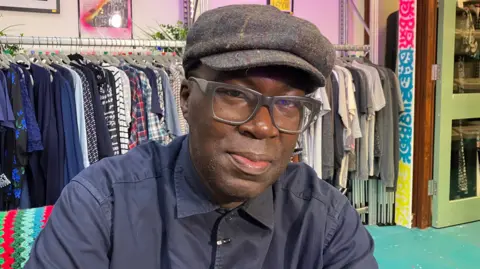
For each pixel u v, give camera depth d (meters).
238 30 0.55
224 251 0.69
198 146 0.59
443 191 2.93
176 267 0.67
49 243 0.62
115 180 0.71
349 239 0.78
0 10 2.46
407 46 2.82
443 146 2.89
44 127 1.88
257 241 0.71
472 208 3.06
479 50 2.97
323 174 2.51
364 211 2.97
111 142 2.00
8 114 1.79
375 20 3.03
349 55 3.17
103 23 2.71
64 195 0.68
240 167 0.57
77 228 0.64
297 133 0.60
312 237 0.76
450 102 2.88
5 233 0.86
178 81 2.21
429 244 2.65
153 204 0.70
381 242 2.68
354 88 2.60
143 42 2.32
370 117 2.62
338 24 3.41
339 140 2.54
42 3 2.54
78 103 1.93
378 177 2.83
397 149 2.76
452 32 2.83
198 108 0.58
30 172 1.93
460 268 2.30
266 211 0.72
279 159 0.60
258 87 0.56
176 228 0.68
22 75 1.86
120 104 2.02
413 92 2.82
